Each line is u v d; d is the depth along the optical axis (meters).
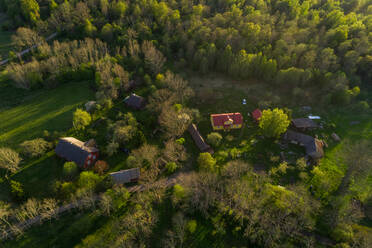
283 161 66.94
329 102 90.50
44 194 57.72
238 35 114.31
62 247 48.28
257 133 79.06
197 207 55.00
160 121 77.38
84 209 54.56
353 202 57.41
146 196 57.00
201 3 147.62
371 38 102.94
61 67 102.19
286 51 105.06
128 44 116.88
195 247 48.84
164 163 67.31
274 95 97.44
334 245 48.75
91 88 97.88
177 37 121.75
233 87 103.75
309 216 51.72
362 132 78.56
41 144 67.62
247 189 56.81
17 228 49.97
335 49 106.19
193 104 93.62
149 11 139.25
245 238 50.34
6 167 61.84
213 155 70.81
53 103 89.94
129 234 49.41
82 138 74.19
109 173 63.00
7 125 79.75
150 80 100.12
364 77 99.88
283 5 138.50
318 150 68.69
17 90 96.69
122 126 75.12
